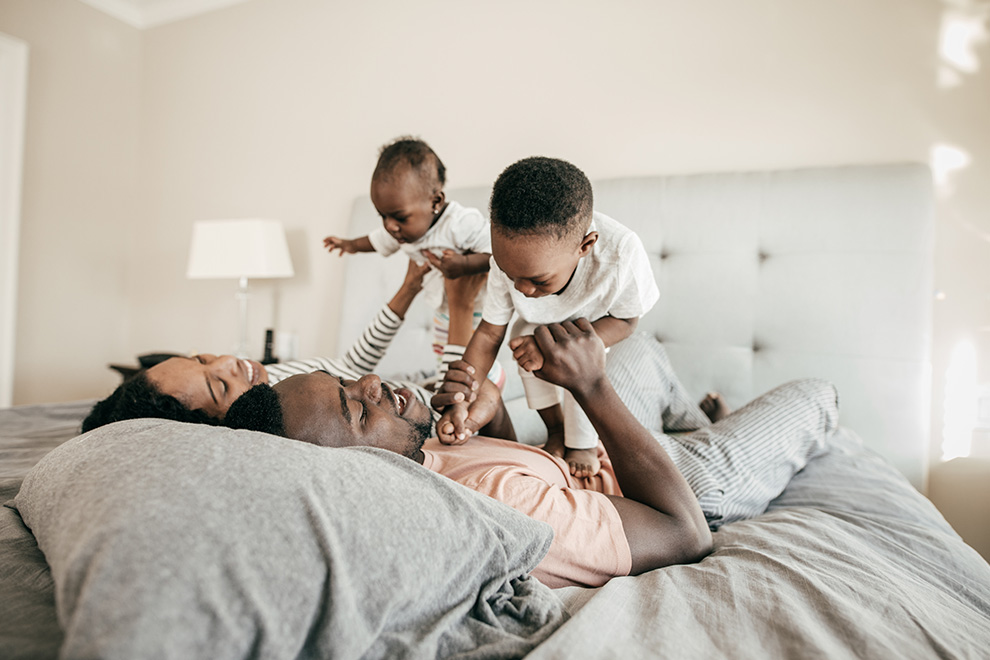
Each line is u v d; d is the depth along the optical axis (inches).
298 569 18.0
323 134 109.1
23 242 109.9
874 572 28.0
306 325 110.5
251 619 16.5
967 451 71.2
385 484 22.5
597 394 33.4
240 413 28.6
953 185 72.2
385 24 103.4
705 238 77.3
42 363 113.6
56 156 114.3
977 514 70.6
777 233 74.5
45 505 22.3
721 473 44.3
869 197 71.2
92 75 119.4
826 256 72.2
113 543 16.3
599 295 39.0
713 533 38.2
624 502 31.6
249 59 116.1
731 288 75.9
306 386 30.5
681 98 83.7
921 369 68.1
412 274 59.4
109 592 15.3
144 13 126.0
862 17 75.7
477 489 29.8
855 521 40.5
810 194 73.6
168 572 16.0
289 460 21.5
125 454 21.1
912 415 67.8
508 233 32.9
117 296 125.5
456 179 97.6
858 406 69.6
